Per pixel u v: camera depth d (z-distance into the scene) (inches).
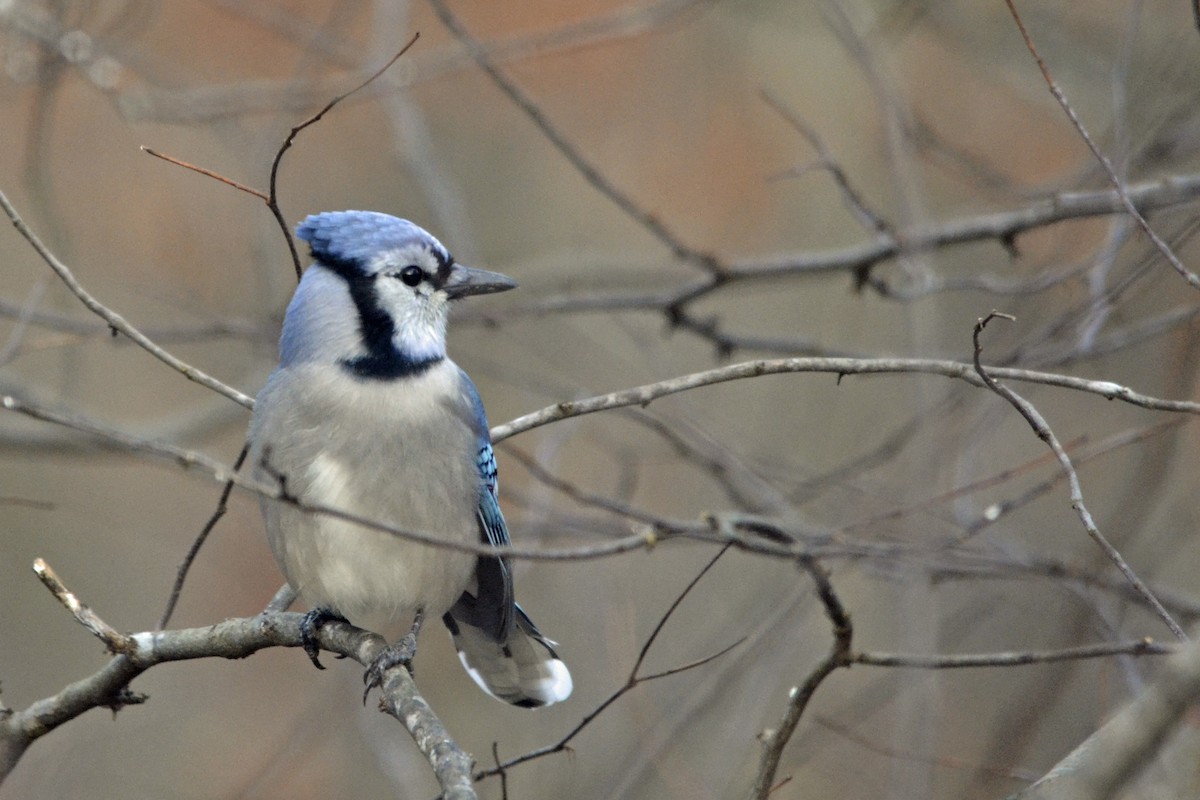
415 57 467.5
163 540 569.0
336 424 288.2
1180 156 419.8
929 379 350.9
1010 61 498.6
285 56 554.6
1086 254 460.4
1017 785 389.4
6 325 553.0
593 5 558.9
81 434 450.9
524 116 599.5
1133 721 171.0
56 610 564.4
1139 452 464.8
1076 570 350.3
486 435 316.8
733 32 574.9
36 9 439.8
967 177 468.8
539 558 197.2
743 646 419.5
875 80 394.9
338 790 507.8
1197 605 357.7
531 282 485.4
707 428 429.7
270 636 275.0
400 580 292.0
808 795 422.6
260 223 462.0
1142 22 487.2
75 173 560.4
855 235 563.2
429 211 581.3
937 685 354.3
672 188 589.9
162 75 508.4
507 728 473.1
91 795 496.1
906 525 355.9
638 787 390.0
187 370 283.1
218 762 520.4
